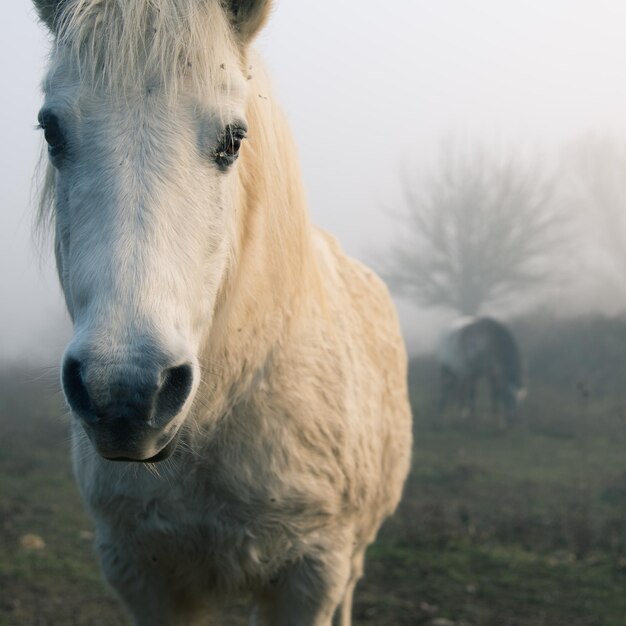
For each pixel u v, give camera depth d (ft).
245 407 8.75
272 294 8.80
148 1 7.14
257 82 8.59
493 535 21.84
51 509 24.72
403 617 16.22
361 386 10.53
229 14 8.00
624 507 25.95
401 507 25.64
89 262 6.54
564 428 46.39
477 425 50.39
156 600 9.61
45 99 7.30
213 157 7.17
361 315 11.66
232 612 16.71
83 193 6.80
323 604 9.52
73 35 7.04
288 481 9.05
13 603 16.53
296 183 9.21
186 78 7.06
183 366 6.55
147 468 8.64
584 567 19.02
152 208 6.64
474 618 16.10
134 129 6.85
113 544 9.42
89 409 6.32
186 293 6.72
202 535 9.09
